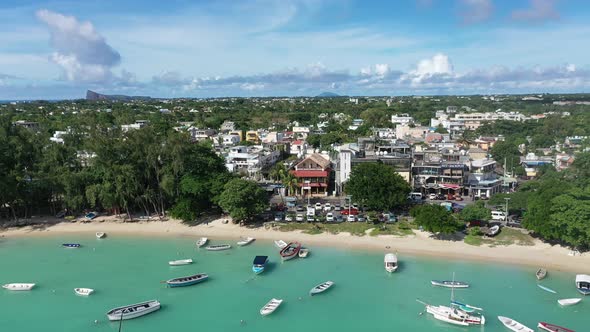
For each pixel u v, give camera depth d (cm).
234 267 8956
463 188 13875
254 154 17262
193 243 10375
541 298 7462
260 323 6831
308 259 9312
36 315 7119
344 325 6756
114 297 7694
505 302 7356
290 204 12669
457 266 8781
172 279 8175
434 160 14950
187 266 9019
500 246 9525
